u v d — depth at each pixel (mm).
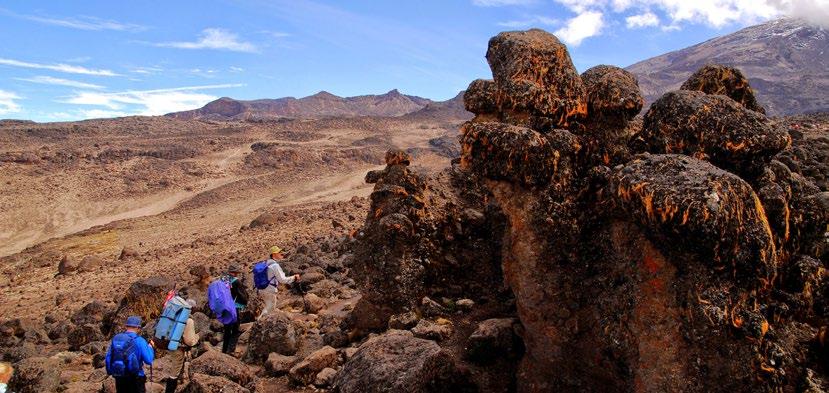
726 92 7363
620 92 6219
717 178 4559
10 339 13984
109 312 14625
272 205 66875
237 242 29125
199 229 44656
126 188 81562
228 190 79062
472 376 6262
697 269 4602
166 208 73938
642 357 4832
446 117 184375
